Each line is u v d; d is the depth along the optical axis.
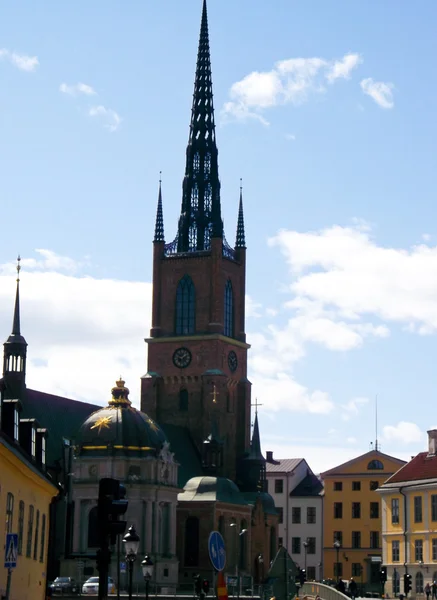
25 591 70.56
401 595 139.62
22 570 68.94
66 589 143.25
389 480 174.25
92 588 138.88
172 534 188.50
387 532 172.88
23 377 190.12
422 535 164.12
